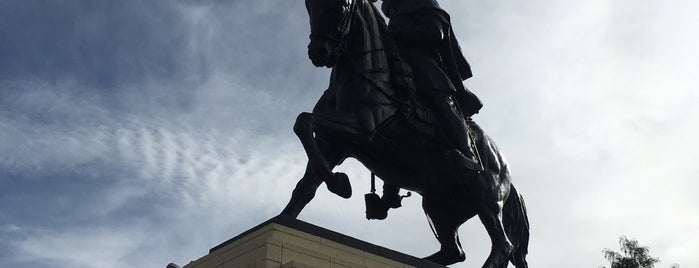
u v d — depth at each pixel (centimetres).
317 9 844
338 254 790
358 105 866
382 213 971
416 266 845
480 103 1010
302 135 819
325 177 807
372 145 891
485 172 976
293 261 729
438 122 930
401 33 947
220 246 827
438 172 940
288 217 786
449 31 979
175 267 848
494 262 941
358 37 889
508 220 1044
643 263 2200
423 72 937
